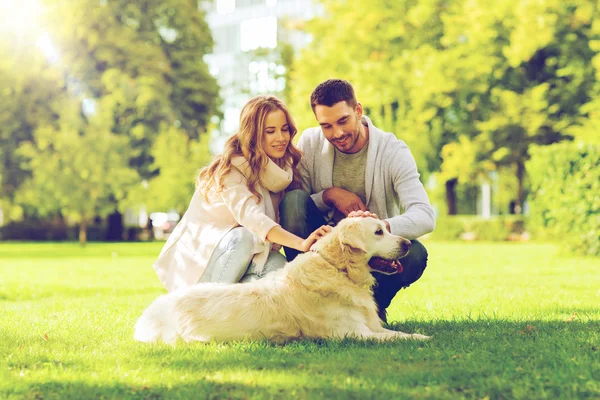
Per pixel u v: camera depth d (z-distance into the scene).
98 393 3.27
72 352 4.31
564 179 14.19
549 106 26.44
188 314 4.50
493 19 25.92
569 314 5.91
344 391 3.14
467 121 28.69
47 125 30.86
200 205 5.30
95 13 31.70
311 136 5.52
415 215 4.90
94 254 21.59
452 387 3.23
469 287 8.70
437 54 26.84
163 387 3.31
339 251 4.54
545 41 24.12
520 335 4.68
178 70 34.62
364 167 5.33
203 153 30.42
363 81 26.64
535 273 10.66
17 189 32.09
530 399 3.01
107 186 27.58
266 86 42.81
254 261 5.08
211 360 3.88
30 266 15.73
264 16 55.53
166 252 5.36
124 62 32.81
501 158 27.78
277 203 5.42
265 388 3.25
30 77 31.66
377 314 4.99
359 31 27.98
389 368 3.60
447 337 4.65
